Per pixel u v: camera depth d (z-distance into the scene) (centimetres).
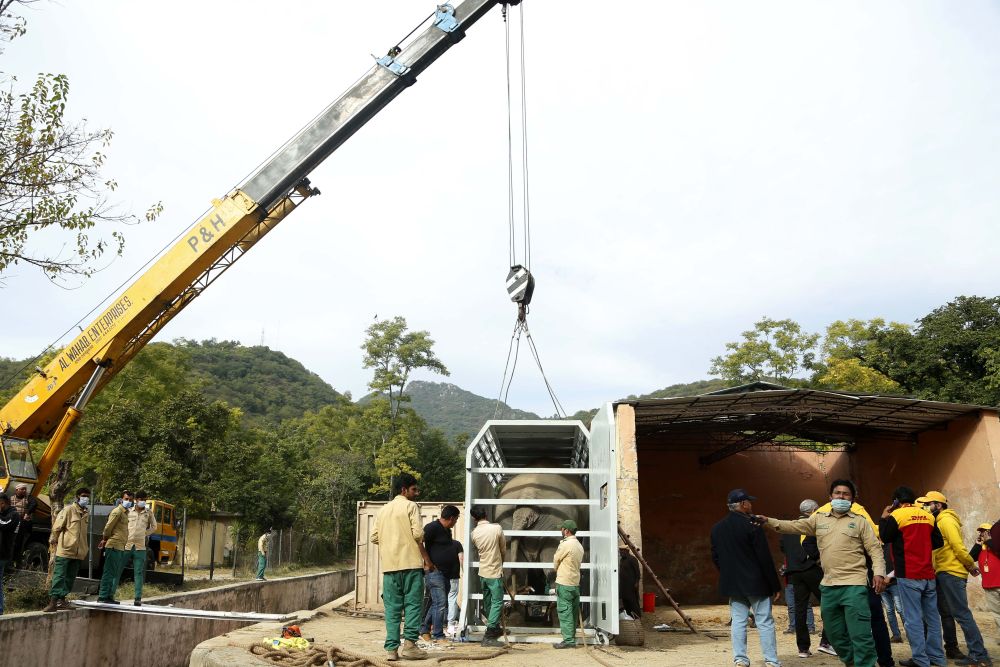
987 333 3247
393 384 4747
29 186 1194
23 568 1488
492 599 938
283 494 4238
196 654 749
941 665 743
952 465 1573
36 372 1505
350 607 1762
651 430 1758
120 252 1314
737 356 3884
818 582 900
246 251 1565
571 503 1041
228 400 8538
